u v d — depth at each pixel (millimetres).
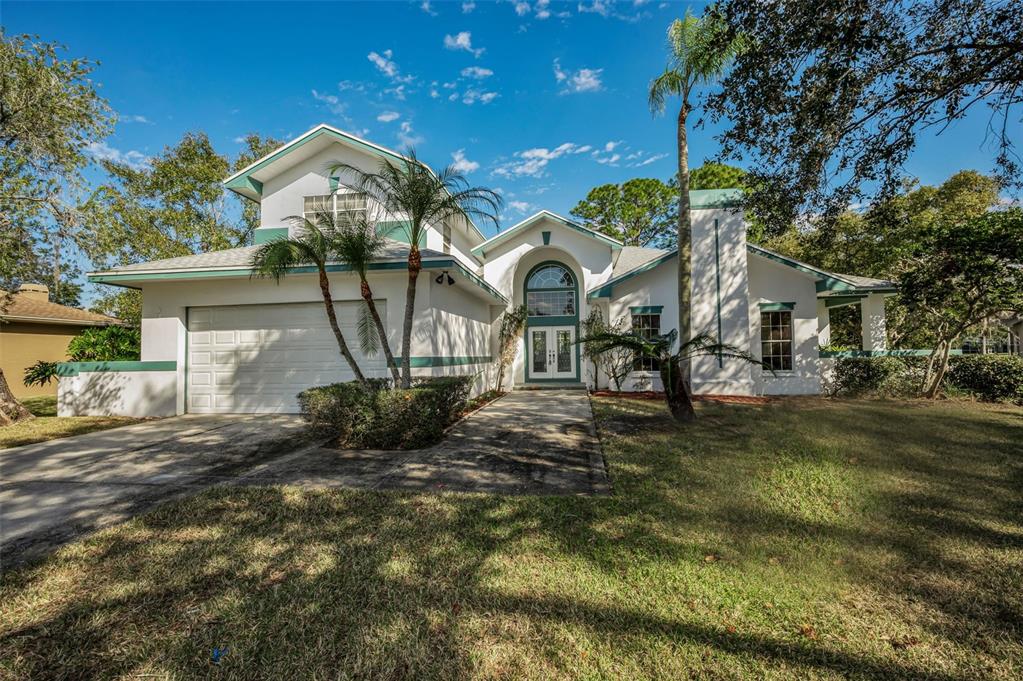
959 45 5211
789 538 3668
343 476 5344
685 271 9742
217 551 3488
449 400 7898
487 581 3039
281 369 10070
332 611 2723
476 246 16094
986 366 11141
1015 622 2580
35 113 9688
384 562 3295
